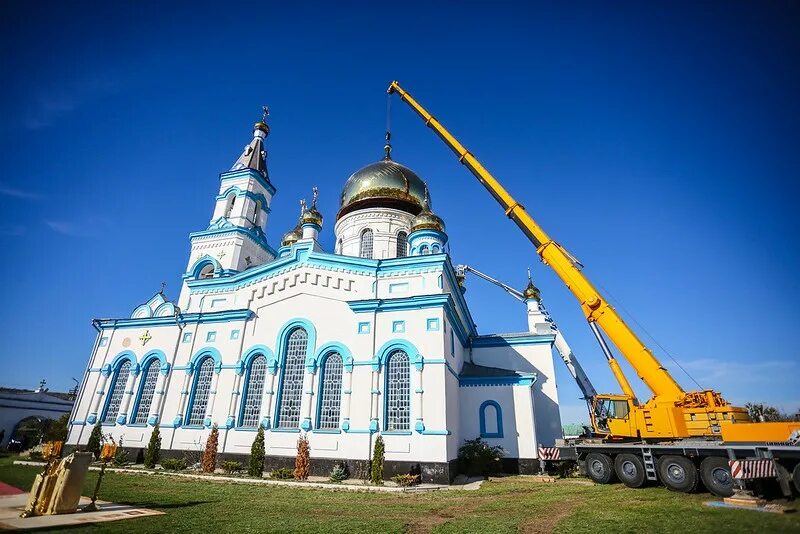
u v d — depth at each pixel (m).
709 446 14.72
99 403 27.39
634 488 16.92
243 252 33.62
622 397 19.17
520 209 24.66
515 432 24.75
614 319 19.11
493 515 12.55
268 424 22.48
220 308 27.80
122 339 28.86
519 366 30.36
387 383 21.59
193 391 25.52
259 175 37.03
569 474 21.56
